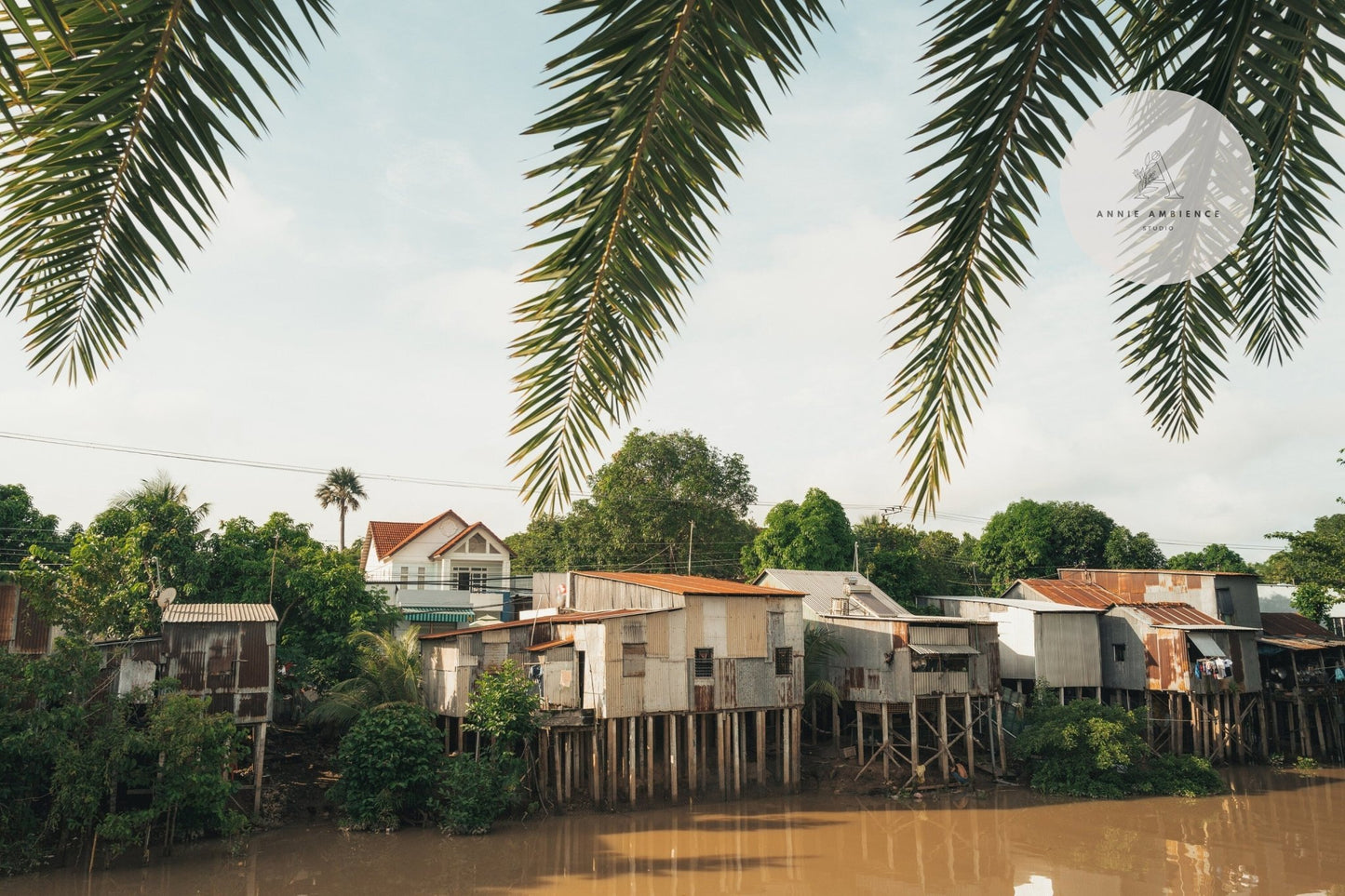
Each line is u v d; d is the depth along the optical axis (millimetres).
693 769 30109
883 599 38750
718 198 3236
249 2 3023
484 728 27188
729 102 3016
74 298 3822
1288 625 44156
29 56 2996
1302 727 39219
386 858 23062
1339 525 42938
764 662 31828
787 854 24281
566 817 27297
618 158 3129
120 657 23312
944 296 3988
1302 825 27625
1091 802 30641
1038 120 3562
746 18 2910
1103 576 44938
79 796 20641
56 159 3219
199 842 23391
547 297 3469
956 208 3729
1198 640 37500
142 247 3705
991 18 3361
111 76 3062
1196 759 33031
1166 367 4957
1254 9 3357
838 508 47812
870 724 36781
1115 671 39562
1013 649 38938
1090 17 3334
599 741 28484
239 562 33062
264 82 3143
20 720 20938
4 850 20734
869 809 29344
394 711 26859
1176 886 21734
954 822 27844
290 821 25531
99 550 25156
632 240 3387
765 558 47469
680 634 30359
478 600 44500
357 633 32375
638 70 2988
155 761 22516
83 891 19672
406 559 50031
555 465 3836
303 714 33125
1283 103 4164
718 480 52031
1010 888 21688
